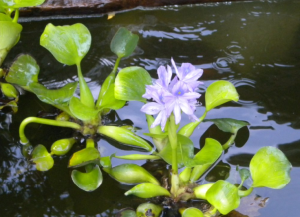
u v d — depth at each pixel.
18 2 0.74
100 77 0.84
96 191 0.67
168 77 0.55
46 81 0.83
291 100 0.80
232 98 0.66
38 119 0.70
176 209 0.64
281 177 0.58
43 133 0.74
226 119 0.71
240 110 0.78
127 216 0.62
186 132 0.69
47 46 0.69
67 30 0.70
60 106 0.72
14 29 0.73
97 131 0.74
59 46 0.70
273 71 0.85
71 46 0.70
